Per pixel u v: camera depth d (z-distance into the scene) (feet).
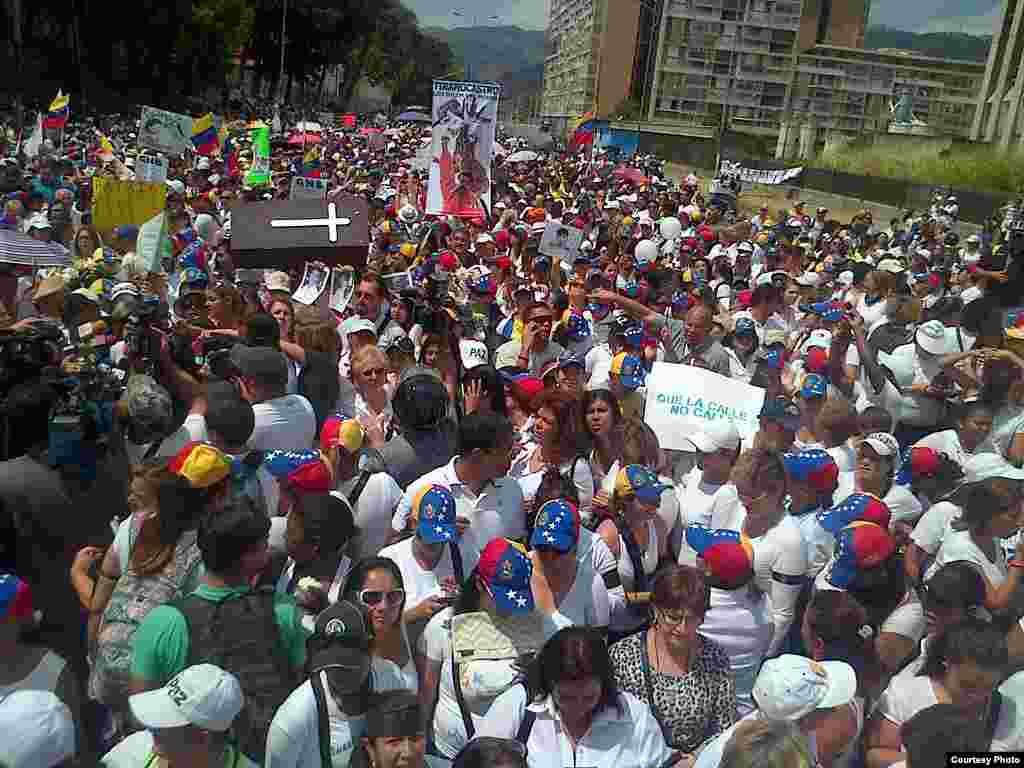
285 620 9.77
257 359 14.67
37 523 12.11
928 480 14.14
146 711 7.91
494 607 10.36
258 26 258.16
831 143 157.58
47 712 7.53
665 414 16.57
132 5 158.51
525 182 86.84
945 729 8.39
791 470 13.00
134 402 13.96
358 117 254.88
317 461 11.90
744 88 375.25
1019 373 15.15
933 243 49.42
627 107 357.41
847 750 9.07
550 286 31.63
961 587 9.92
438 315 20.29
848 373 20.04
